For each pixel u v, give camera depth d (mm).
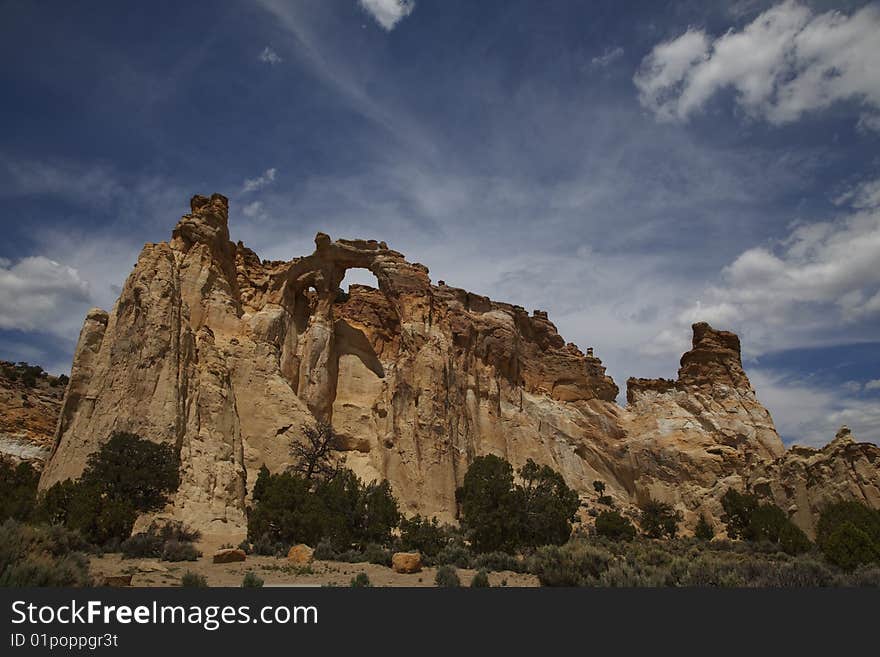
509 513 31953
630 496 72125
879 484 52125
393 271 66062
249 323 57844
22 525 17312
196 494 38188
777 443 74625
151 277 45906
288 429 52344
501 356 70938
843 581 20484
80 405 43281
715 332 85438
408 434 57719
